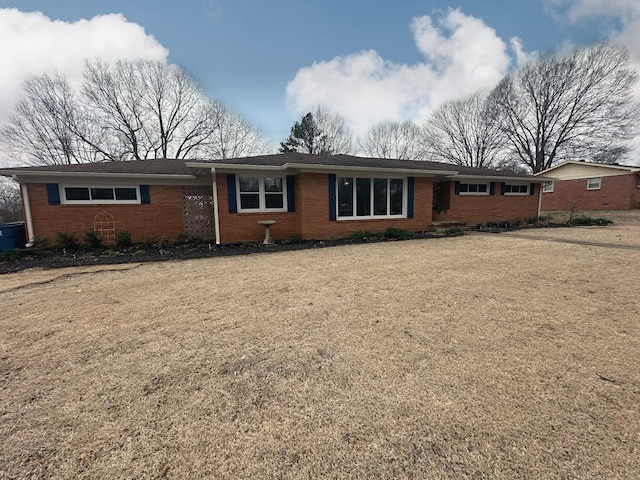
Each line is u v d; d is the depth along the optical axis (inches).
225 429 71.6
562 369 93.7
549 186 905.5
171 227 403.9
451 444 65.4
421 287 180.7
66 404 82.2
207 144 1059.3
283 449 65.4
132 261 287.4
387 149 1412.4
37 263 280.1
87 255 319.9
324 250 326.3
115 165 434.0
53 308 159.0
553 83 1057.5
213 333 124.3
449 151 1336.1
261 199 384.8
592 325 125.3
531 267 226.7
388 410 76.6
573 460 60.6
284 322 133.5
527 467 59.2
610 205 773.9
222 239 370.9
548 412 74.7
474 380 88.6
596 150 1027.3
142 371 97.5
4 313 152.9
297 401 81.0
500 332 120.1
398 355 103.5
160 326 132.8
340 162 395.9
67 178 362.9
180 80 964.6
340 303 155.9
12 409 80.6
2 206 828.6
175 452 65.2
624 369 93.2
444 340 113.9
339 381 89.4
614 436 66.6
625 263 236.5
